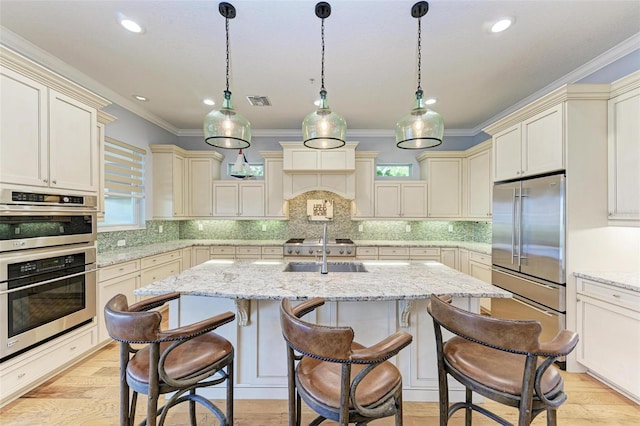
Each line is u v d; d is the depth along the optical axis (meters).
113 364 2.37
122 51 2.44
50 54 2.48
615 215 2.13
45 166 2.05
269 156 4.55
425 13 1.95
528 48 2.38
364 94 3.29
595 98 2.18
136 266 3.10
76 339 2.31
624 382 1.89
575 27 2.11
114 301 1.29
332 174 4.45
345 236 4.89
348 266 2.55
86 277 2.39
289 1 1.86
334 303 1.92
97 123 2.71
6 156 1.80
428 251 4.31
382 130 4.73
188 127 4.66
